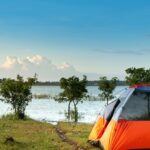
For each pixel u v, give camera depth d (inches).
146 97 519.5
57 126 963.3
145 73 1498.5
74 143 644.7
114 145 496.7
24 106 1231.5
